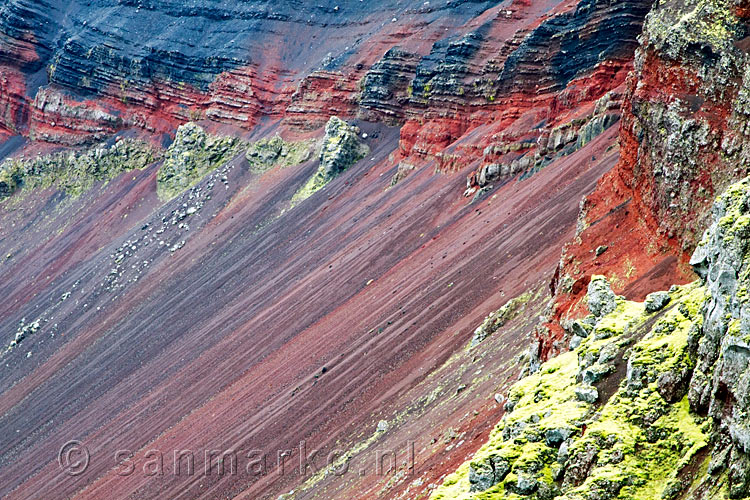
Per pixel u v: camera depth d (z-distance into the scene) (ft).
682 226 168.04
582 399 118.83
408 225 444.14
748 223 106.42
